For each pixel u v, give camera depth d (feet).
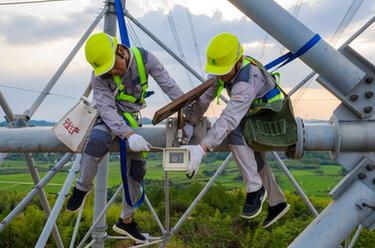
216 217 109.70
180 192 120.98
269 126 13.89
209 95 14.38
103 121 14.56
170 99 15.38
